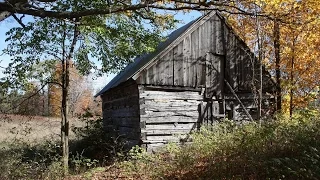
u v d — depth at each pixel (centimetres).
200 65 1670
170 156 1219
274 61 1806
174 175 973
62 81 1398
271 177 768
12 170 1166
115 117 1908
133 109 1608
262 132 960
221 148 1004
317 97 1686
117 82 1847
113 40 1193
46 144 1603
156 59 1549
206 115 1656
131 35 1171
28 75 1324
